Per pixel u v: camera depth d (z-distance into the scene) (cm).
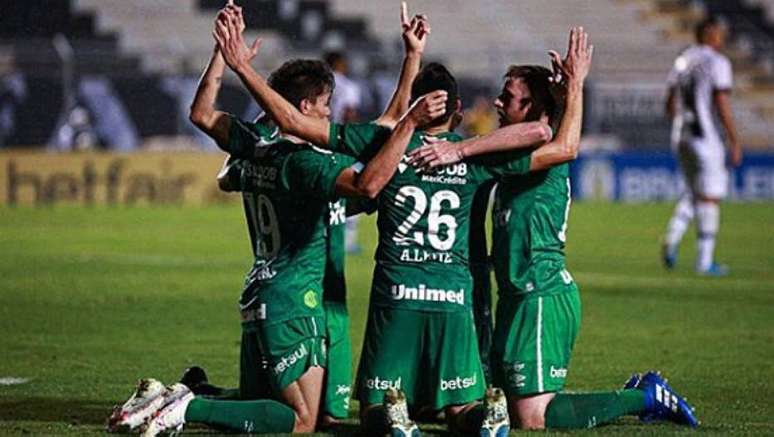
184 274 6028
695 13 14375
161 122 11612
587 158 11500
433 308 2484
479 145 2481
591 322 4581
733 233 8725
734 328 4453
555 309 2584
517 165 2512
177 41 13038
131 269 6219
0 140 11100
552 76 2620
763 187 11612
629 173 11556
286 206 2538
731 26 14225
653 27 14238
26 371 3475
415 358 2505
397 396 2383
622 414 2631
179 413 2444
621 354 3856
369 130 2489
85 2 12769
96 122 11431
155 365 3600
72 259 6650
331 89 2583
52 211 9938
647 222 9538
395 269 2502
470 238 2689
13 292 5294
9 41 12225
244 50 2456
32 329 4294
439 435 2556
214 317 4612
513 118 2623
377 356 2503
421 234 2502
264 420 2500
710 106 6138
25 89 11144
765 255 7306
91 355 3766
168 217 9544
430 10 14038
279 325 2520
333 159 2464
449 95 2536
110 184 10656
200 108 2555
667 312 4859
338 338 2592
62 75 11138
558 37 14112
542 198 2597
